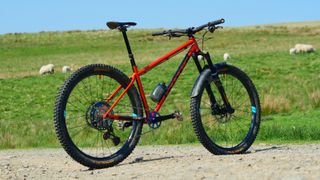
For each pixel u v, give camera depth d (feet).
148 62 150.30
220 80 25.40
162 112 64.69
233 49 195.83
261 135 42.80
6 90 105.29
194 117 24.27
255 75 106.63
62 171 23.84
